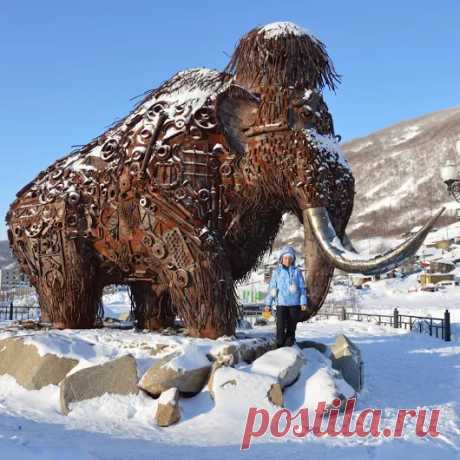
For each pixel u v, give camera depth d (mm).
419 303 30422
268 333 7289
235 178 6742
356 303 29250
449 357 10656
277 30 6781
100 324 7965
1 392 5770
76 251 7359
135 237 6965
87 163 7457
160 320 7980
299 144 6422
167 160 6754
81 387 5250
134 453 4113
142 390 5355
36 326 7777
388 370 8633
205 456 4141
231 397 5223
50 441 4254
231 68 7156
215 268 6559
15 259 8352
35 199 7879
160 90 7426
